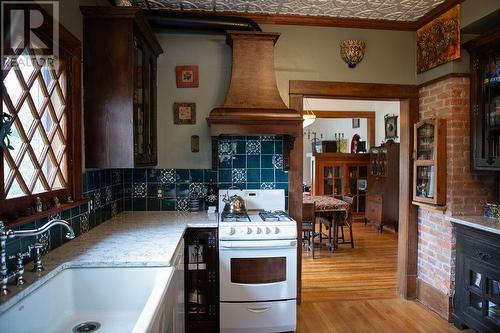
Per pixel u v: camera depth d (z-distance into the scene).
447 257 2.64
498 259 2.12
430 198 2.71
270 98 2.54
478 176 2.63
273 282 2.32
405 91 2.98
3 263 1.16
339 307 2.89
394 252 4.66
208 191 2.82
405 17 2.82
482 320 2.25
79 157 1.91
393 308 2.87
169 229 2.15
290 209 2.86
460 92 2.61
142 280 1.50
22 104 1.40
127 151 2.02
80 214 1.98
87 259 1.52
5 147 1.20
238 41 2.55
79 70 1.92
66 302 1.46
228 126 2.41
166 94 2.77
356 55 2.84
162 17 2.52
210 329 2.36
